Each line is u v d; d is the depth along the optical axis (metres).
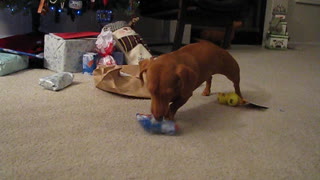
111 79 1.24
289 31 4.27
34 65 1.70
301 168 0.74
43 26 2.49
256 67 2.08
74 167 0.69
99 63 1.60
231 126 0.98
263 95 1.38
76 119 0.98
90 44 1.66
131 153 0.77
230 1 2.43
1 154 0.73
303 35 4.40
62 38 1.57
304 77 1.83
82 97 1.21
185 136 0.89
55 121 0.95
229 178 0.68
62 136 0.85
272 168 0.74
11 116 0.97
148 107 1.13
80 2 1.84
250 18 3.85
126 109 1.09
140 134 0.88
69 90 1.29
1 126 0.89
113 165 0.71
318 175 0.71
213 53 1.04
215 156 0.78
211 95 1.33
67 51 1.56
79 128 0.91
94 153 0.76
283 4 3.75
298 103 1.28
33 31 2.23
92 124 0.94
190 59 0.95
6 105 1.07
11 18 2.39
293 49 3.46
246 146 0.84
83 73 1.60
